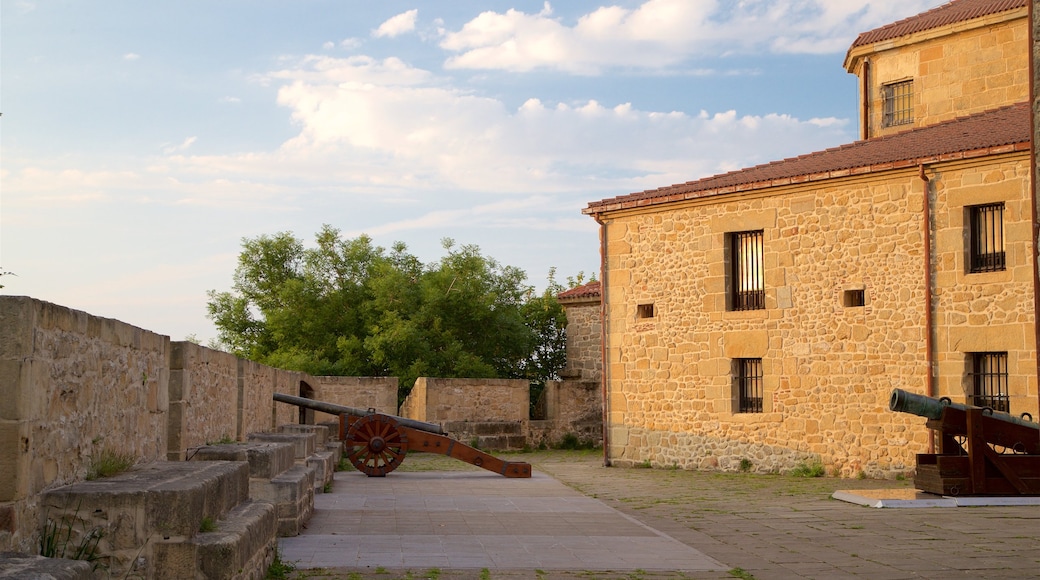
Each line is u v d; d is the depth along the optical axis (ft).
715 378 63.52
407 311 97.04
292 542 31.65
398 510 41.27
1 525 17.20
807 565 28.99
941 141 56.85
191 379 31.96
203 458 31.40
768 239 61.52
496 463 58.80
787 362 60.29
